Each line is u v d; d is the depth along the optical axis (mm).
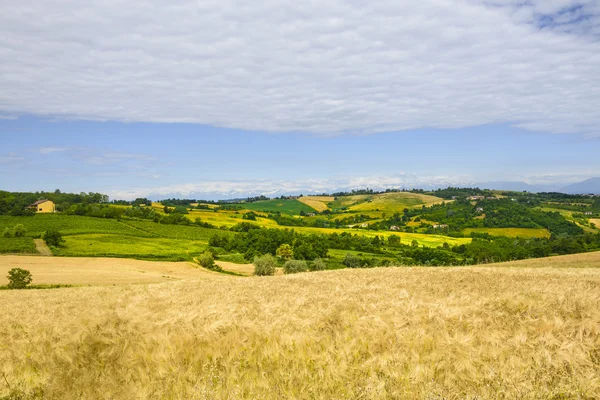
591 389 5512
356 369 6383
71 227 116500
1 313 12781
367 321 8547
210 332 8125
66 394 6270
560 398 5453
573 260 58594
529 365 6180
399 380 5965
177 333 8109
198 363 7055
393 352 6918
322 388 5945
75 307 13164
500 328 8031
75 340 8016
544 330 7633
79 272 68938
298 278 22781
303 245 99625
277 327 8516
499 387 5672
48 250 90688
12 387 6453
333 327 8672
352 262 94500
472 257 107938
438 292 13625
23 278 50594
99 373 6840
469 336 7371
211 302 11844
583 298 10562
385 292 13492
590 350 6754
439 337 7441
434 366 6324
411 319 8609
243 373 6520
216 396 5867
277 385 6145
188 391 6027
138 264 82438
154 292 15727
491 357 6605
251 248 103500
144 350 7473
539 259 64438
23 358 7645
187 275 72938
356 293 13445
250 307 10727
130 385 6324
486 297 11195
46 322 10258
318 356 6988
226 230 139750
